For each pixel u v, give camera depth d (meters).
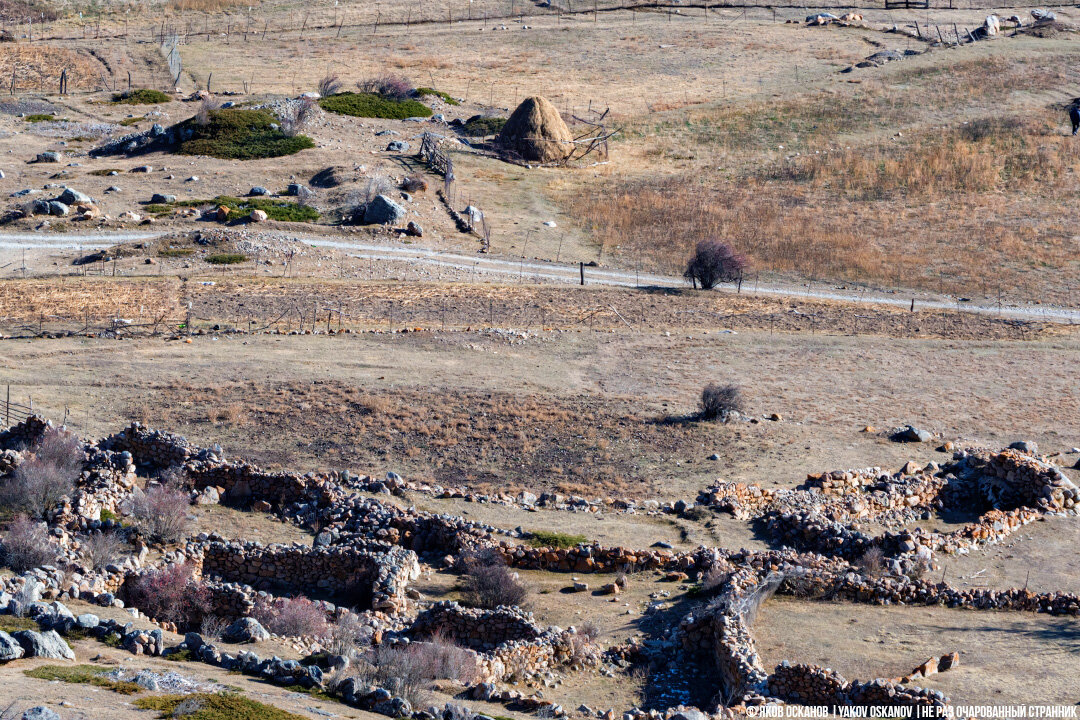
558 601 85.06
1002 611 83.69
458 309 173.62
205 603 76.75
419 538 95.25
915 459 122.38
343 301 174.25
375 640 74.19
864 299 193.75
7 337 150.75
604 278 199.88
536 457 119.12
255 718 50.97
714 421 130.50
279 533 95.88
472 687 66.00
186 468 103.25
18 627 62.59
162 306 167.25
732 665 70.44
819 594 85.00
